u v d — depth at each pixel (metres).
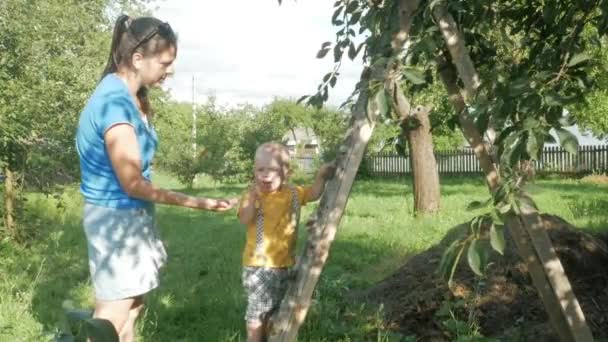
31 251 10.34
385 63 3.37
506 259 6.22
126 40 3.42
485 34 4.43
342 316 6.30
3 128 8.65
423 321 5.98
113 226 3.37
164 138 29.50
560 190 21.94
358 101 3.54
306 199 4.55
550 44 4.22
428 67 3.90
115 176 3.36
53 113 10.27
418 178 15.41
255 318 4.47
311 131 41.62
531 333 5.47
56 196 11.30
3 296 7.06
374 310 6.31
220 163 30.53
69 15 12.55
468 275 6.23
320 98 4.76
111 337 1.95
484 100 3.16
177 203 3.40
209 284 8.12
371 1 3.98
